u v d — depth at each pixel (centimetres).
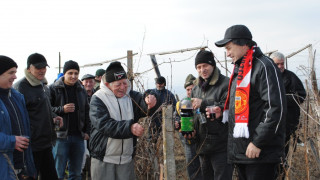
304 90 452
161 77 621
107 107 315
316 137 394
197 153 366
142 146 382
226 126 347
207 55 359
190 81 532
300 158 483
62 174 473
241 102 269
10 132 308
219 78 363
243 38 276
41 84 414
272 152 259
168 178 269
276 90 252
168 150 274
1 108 302
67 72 477
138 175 407
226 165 348
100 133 314
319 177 407
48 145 411
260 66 262
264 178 267
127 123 290
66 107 457
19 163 323
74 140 482
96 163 320
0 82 313
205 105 353
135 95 342
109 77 313
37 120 397
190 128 342
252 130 267
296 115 447
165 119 282
